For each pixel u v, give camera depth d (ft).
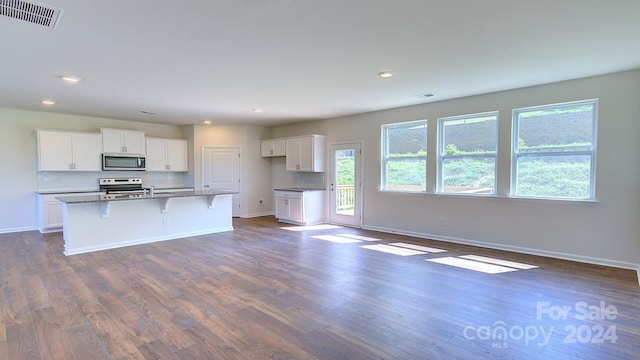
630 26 8.84
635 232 13.01
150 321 8.90
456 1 7.52
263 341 7.88
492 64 11.96
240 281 11.93
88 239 16.34
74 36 9.29
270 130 28.63
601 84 13.43
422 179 19.34
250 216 27.61
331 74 13.12
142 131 24.57
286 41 9.84
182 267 13.64
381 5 7.70
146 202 18.33
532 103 15.10
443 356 7.22
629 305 9.77
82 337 8.07
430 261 14.34
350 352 7.40
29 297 10.49
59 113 21.75
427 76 13.44
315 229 22.00
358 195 22.44
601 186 13.62
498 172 16.25
